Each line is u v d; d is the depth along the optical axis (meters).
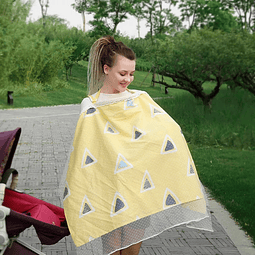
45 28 32.03
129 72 2.27
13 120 13.27
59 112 16.39
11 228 2.20
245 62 12.75
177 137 2.25
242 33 14.39
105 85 2.35
